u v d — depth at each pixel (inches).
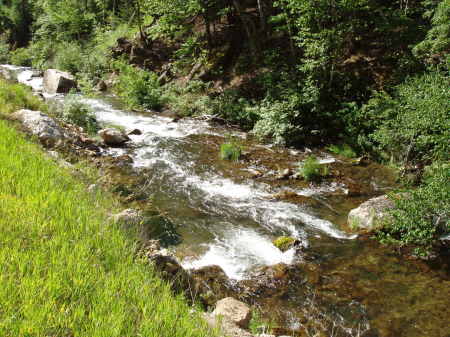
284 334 199.5
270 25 792.9
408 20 570.9
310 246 297.4
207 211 343.0
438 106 338.3
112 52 1045.2
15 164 189.5
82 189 205.8
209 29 840.9
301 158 497.0
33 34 1706.4
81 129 506.3
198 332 102.4
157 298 110.7
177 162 458.9
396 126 425.7
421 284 253.6
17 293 90.3
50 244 117.0
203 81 789.2
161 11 832.9
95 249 128.6
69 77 853.8
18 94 480.4
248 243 294.5
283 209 358.9
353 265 273.6
